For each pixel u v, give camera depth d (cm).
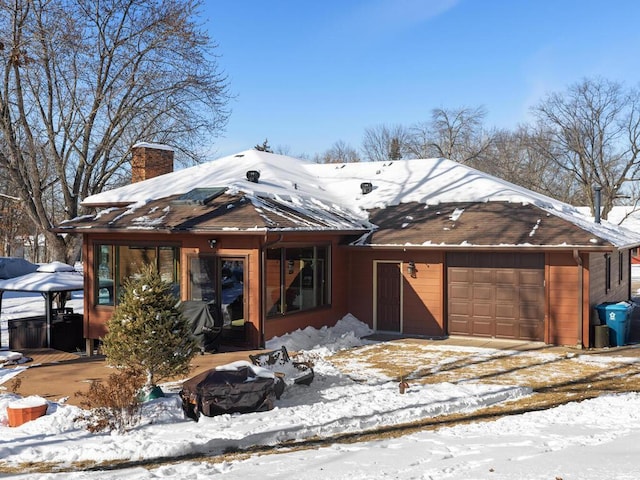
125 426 909
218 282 1587
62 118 2470
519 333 1734
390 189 2208
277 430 867
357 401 1030
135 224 1645
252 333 1538
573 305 1645
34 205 2530
